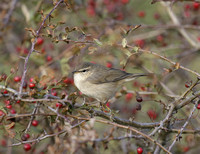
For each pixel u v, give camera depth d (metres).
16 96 9.24
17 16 14.75
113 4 15.98
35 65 11.90
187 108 11.44
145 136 8.34
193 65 14.66
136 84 14.02
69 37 10.71
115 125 8.37
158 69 12.87
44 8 10.55
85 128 7.85
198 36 17.91
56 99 8.99
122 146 10.05
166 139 10.49
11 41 13.78
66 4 10.06
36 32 10.00
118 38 10.27
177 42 17.05
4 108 9.02
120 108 13.17
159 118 11.66
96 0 15.70
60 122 8.87
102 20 15.35
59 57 11.68
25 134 9.55
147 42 16.12
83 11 15.51
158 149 10.12
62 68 11.38
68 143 7.27
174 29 16.69
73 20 12.98
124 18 16.36
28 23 12.08
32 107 9.93
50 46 12.77
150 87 12.22
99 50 12.73
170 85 13.63
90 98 13.74
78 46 10.36
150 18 17.66
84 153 9.36
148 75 12.70
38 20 11.85
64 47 12.94
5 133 8.97
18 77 10.45
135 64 13.20
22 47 12.26
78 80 12.90
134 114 11.84
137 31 15.23
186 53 14.89
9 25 13.51
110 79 13.01
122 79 13.08
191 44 15.91
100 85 13.03
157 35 16.53
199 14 16.48
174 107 9.80
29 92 8.88
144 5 17.14
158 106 11.91
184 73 13.91
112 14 15.84
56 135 8.43
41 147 9.85
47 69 11.37
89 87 12.97
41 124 9.84
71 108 9.11
